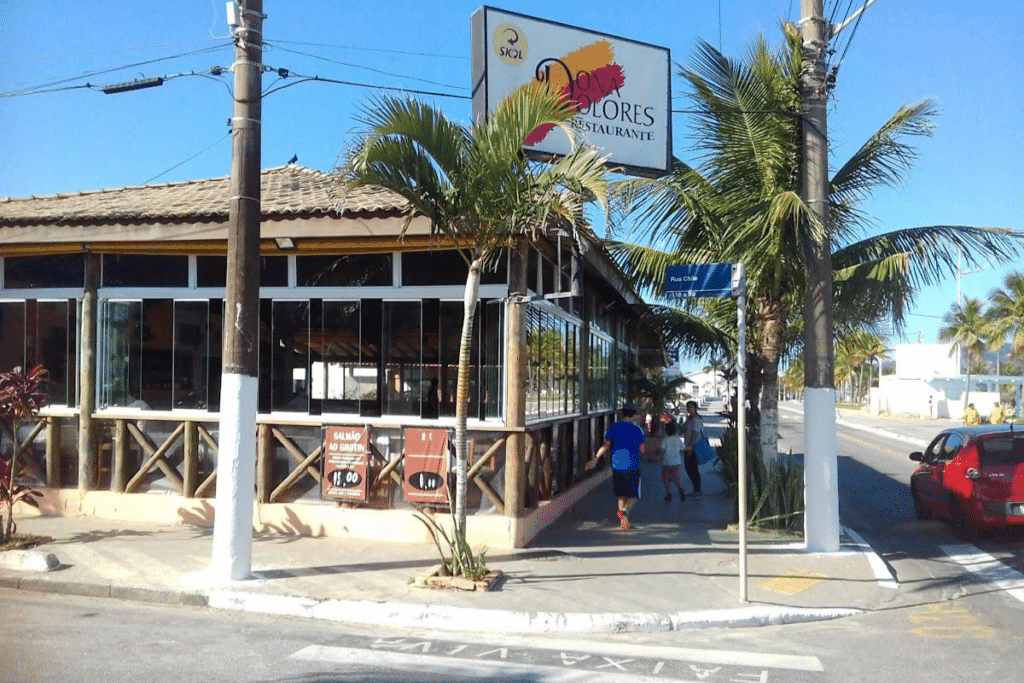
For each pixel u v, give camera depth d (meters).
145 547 9.88
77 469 11.72
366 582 8.68
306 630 7.46
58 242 11.24
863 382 105.50
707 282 8.65
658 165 13.20
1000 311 55.97
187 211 10.70
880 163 12.21
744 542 8.48
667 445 14.68
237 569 8.63
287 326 11.12
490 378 10.48
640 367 25.53
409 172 8.18
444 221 8.46
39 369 10.34
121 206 11.73
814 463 10.68
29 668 6.20
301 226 10.34
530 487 10.89
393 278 10.85
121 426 11.41
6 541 9.92
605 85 12.84
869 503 16.39
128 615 7.80
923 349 67.44
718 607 8.22
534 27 12.38
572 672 6.40
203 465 11.22
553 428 12.37
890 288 12.29
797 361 17.55
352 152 8.02
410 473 10.40
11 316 11.95
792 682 6.29
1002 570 10.46
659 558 10.09
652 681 6.22
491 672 6.36
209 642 6.98
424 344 10.73
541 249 10.68
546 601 8.21
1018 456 12.38
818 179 10.85
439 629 7.65
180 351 11.46
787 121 11.26
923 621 8.20
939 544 12.23
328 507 10.69
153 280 11.55
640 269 13.69
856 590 9.06
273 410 11.11
